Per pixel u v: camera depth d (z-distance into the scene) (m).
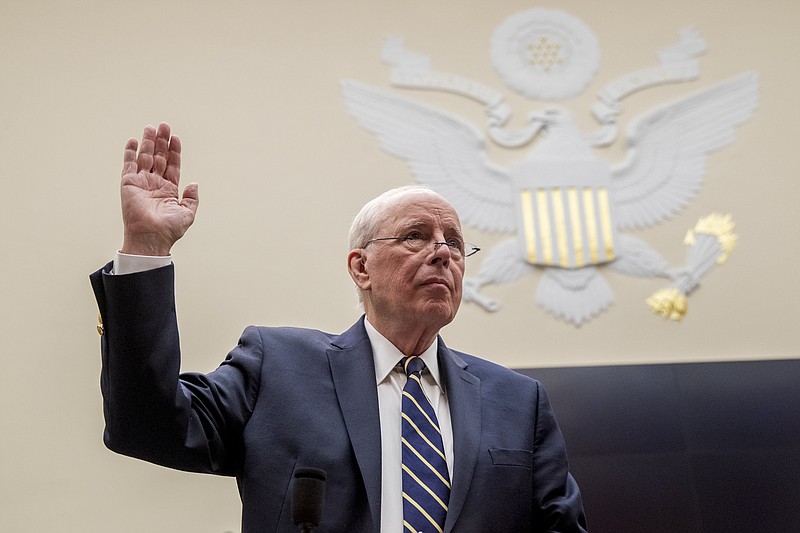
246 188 4.65
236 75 4.84
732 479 4.31
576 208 4.84
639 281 4.78
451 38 5.13
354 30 5.06
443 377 2.02
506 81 5.08
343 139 4.84
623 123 5.06
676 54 5.21
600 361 4.59
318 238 4.63
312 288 4.54
